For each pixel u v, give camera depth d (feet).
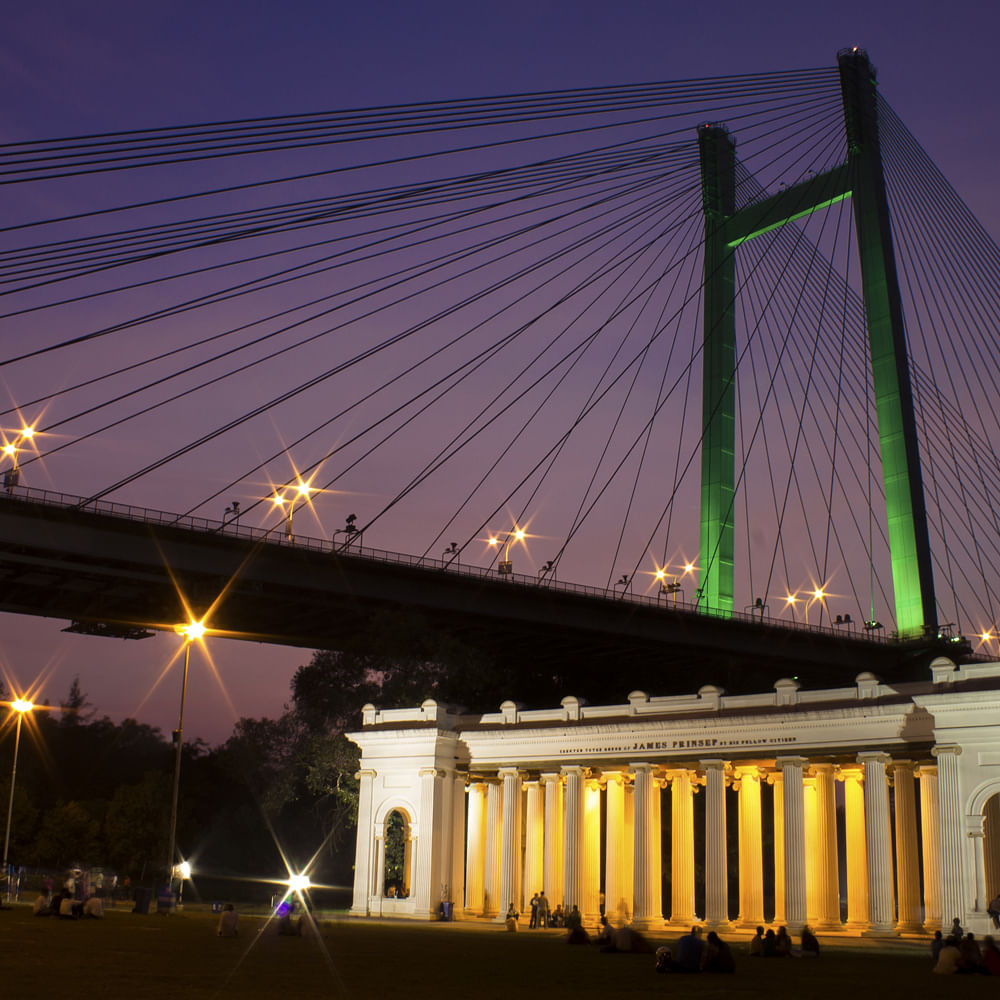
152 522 310.65
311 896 346.33
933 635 406.62
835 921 199.93
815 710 190.90
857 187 427.74
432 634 309.83
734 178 464.24
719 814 198.08
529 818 224.33
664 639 392.27
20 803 419.33
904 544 412.98
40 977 87.04
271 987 87.10
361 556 344.90
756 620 420.36
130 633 384.47
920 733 181.16
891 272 425.28
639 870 204.44
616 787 212.84
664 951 115.75
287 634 388.98
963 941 120.37
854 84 434.30
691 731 203.10
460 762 225.56
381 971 105.29
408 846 230.89
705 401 455.22
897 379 416.67
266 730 317.63
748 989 97.76
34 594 345.31
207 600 343.87
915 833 194.90
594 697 369.30
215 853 451.53
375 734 227.61
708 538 441.27
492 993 88.89
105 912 198.29
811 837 203.31
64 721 582.76
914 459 416.87
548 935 182.19
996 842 191.83
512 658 404.77
